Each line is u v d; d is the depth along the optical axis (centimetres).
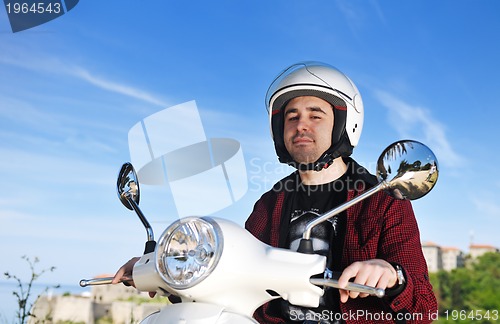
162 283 138
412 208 179
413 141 133
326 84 186
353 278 130
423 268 169
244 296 128
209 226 127
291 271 124
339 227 182
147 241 150
